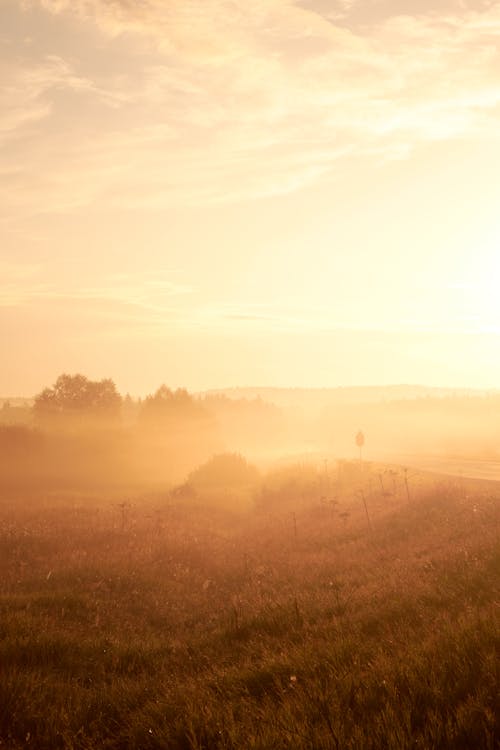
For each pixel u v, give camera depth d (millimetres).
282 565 18906
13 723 6953
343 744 4684
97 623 12523
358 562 17906
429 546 17656
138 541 22609
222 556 20906
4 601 13492
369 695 5672
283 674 7297
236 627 10875
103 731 6898
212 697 6777
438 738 4621
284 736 5023
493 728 4672
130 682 8555
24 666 9117
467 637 6621
